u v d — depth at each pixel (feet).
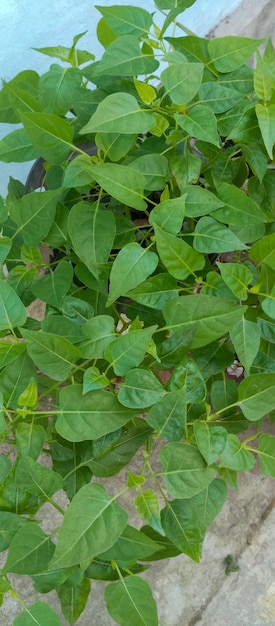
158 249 1.32
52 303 1.50
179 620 2.33
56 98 1.51
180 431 1.32
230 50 1.39
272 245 1.34
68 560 1.18
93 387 1.32
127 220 1.62
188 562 2.40
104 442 1.46
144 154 1.56
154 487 2.48
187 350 1.35
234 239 1.40
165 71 1.27
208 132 1.32
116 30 1.44
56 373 1.37
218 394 1.59
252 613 2.31
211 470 1.32
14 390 1.42
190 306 1.30
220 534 2.43
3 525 1.34
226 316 1.30
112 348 1.29
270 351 1.69
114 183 1.30
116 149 1.39
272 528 2.42
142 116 1.26
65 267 1.53
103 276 1.50
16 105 1.43
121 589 1.35
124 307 1.88
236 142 1.55
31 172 2.38
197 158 1.44
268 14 3.17
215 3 2.99
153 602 1.34
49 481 1.34
